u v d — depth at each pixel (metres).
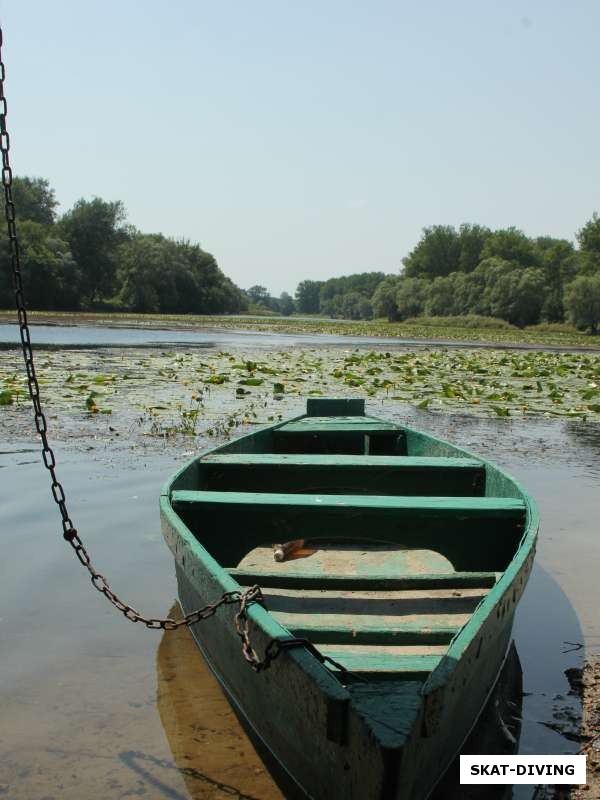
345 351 26.27
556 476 7.70
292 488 5.77
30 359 3.37
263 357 21.77
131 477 7.06
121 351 23.14
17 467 7.36
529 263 93.38
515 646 4.10
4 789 2.86
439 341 40.09
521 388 15.30
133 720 3.32
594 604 4.63
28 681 3.61
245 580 4.21
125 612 3.33
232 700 3.44
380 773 2.12
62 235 69.12
